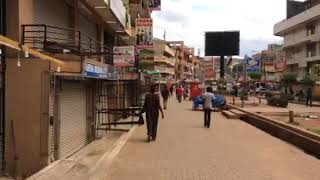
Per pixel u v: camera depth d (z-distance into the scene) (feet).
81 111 58.90
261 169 37.68
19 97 40.52
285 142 56.34
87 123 62.64
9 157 40.70
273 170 37.35
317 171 37.29
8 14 40.98
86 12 68.49
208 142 54.70
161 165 39.24
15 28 40.86
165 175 34.94
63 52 44.78
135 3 131.44
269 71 348.38
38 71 40.50
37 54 35.53
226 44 286.66
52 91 42.06
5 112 40.60
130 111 76.69
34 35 44.19
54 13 53.26
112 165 39.34
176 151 47.34
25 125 40.57
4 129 40.68
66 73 45.68
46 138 40.60
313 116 94.32
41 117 40.57
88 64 51.29
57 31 54.29
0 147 40.50
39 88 40.50
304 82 231.09
